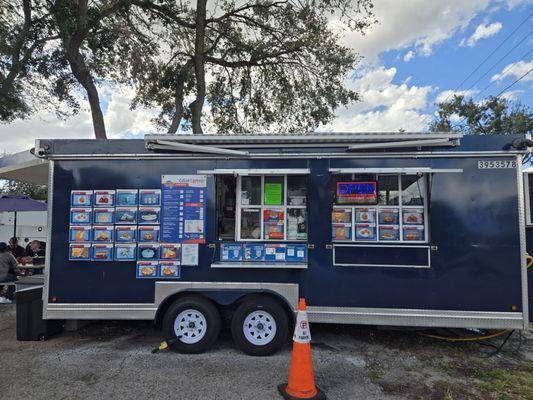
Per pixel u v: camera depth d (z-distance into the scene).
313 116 12.73
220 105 14.48
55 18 9.82
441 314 4.66
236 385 3.91
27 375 4.14
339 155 4.88
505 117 25.19
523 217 4.66
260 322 4.74
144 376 4.11
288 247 4.86
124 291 4.89
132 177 5.00
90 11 10.01
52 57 11.55
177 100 12.88
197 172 4.96
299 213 4.99
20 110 13.52
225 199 5.04
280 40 12.60
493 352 4.91
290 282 4.82
